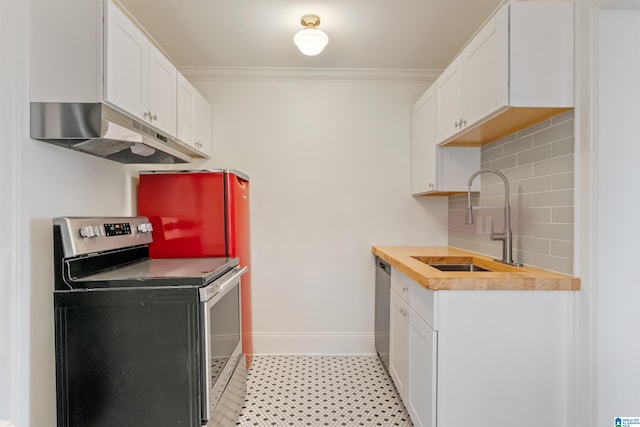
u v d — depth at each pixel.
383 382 2.48
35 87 1.44
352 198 3.05
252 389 2.38
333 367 2.74
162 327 1.48
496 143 2.25
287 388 2.40
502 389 1.56
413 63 2.87
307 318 3.04
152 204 2.30
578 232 1.53
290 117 3.03
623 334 1.45
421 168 2.76
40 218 1.52
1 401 1.32
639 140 1.46
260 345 3.03
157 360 1.48
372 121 3.04
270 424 1.98
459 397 1.55
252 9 2.10
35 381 1.46
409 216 3.06
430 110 2.55
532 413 1.56
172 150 2.00
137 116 1.70
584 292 1.50
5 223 1.34
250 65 2.90
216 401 1.60
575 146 1.54
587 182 1.48
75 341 1.48
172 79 2.14
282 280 3.04
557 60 1.57
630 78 1.46
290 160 3.03
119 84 1.54
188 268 1.78
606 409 1.46
